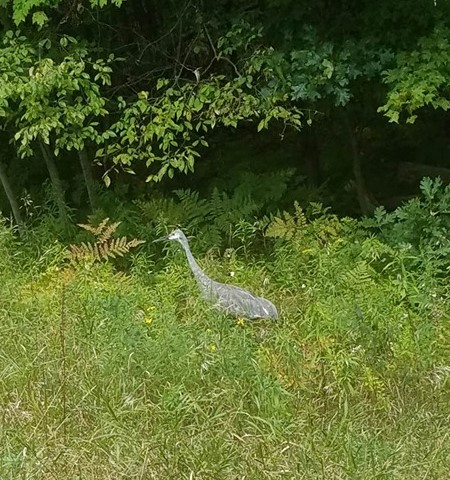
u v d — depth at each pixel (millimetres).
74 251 8906
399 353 7461
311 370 7246
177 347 7297
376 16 8695
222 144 10836
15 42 8773
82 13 9305
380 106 9320
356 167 10195
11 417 6820
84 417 6820
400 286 8258
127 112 8977
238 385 6984
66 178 10797
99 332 7547
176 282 8477
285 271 8734
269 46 9039
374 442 6586
